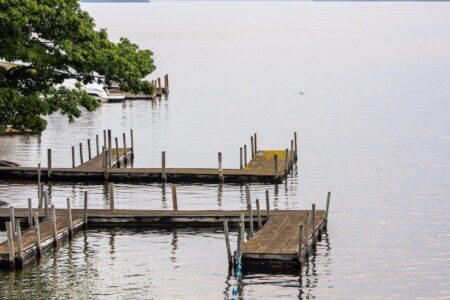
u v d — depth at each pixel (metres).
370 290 46.25
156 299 44.81
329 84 151.75
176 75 166.75
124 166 80.88
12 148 90.25
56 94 62.62
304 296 45.22
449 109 118.75
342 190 70.19
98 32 62.94
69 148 90.75
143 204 65.75
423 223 59.66
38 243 50.47
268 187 71.25
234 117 112.56
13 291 45.53
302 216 56.97
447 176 75.50
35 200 66.81
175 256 51.88
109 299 44.72
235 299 44.78
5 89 58.09
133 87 62.53
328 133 99.62
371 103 126.19
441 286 47.00
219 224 57.69
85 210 57.09
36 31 59.69
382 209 63.69
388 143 92.44
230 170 73.75
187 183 72.69
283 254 48.12
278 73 171.25
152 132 100.81
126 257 51.56
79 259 50.94
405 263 50.69
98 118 111.88
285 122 108.25
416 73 172.00
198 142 94.19
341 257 51.62
